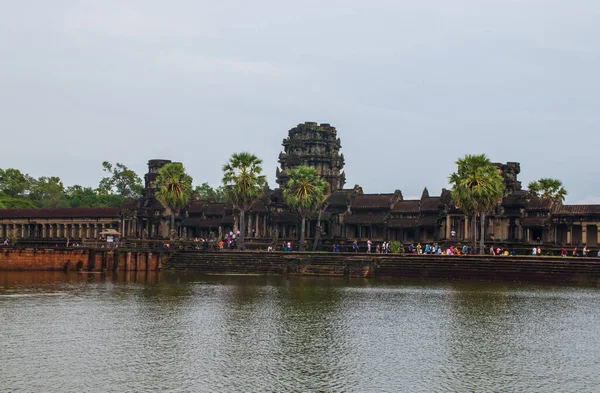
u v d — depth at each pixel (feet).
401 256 339.98
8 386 122.21
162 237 485.56
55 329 173.68
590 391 122.83
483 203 341.21
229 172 407.85
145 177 551.18
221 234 498.28
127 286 280.72
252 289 270.87
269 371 134.31
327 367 137.80
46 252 368.27
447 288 274.16
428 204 452.35
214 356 145.79
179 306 216.54
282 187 517.96
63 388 121.39
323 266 351.05
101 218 502.38
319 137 513.04
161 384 124.77
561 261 297.33
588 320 191.31
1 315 194.80
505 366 139.44
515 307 216.33
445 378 130.41
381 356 147.33
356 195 483.10
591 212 401.29
